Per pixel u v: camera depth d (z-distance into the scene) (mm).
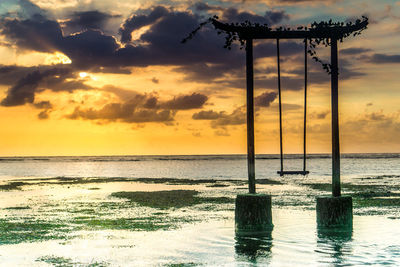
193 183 56031
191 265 13711
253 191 18422
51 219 23734
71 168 136500
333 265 13375
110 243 17141
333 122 18000
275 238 17125
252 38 17844
